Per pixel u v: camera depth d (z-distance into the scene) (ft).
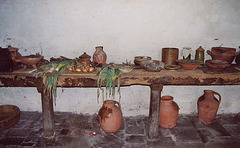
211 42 10.23
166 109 9.32
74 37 9.99
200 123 10.21
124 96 10.78
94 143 8.47
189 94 10.89
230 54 8.98
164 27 9.94
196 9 9.78
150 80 8.05
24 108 11.14
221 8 9.82
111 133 9.23
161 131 9.41
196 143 8.54
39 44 10.09
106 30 9.91
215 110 9.75
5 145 8.23
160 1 9.62
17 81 8.00
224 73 8.35
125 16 9.75
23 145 8.26
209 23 9.98
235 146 8.38
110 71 8.00
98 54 9.34
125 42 10.08
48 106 8.23
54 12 9.69
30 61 8.52
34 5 9.61
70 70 8.42
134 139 8.77
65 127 9.70
